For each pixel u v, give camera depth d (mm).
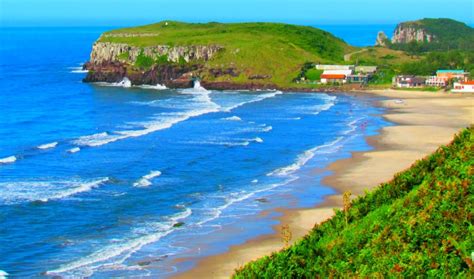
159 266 59250
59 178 88125
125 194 80875
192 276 57250
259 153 105062
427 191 50188
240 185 85688
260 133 123062
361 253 45188
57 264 59562
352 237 49094
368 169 93938
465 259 39719
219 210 75000
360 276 41500
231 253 62250
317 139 117938
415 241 43844
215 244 64562
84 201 77750
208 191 82750
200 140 115375
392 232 46094
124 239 65750
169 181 87250
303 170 93750
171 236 66625
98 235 66812
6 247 63375
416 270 40375
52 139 116250
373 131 126625
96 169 93312
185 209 75250
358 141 115875
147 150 106375
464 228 43656
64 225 69625
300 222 70625
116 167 94562
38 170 92625
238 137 118438
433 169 58156
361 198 58219
